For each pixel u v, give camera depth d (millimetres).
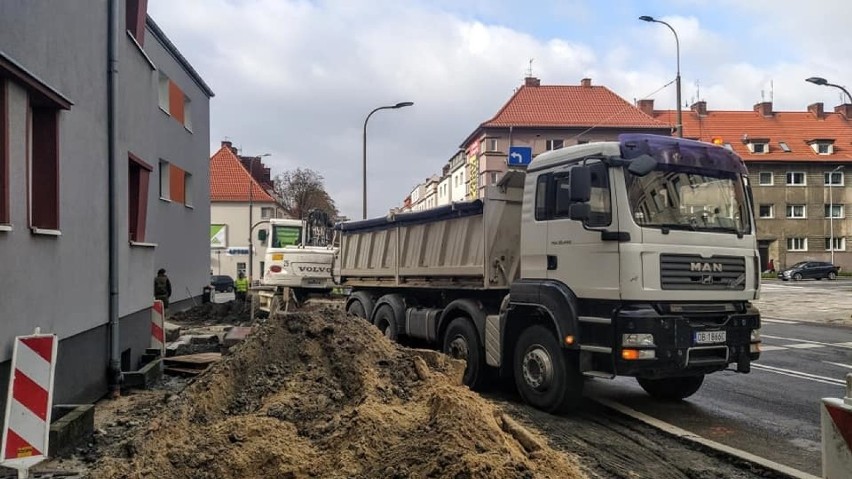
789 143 57250
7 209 5586
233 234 56188
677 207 7102
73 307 7145
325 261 18938
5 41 5641
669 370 6609
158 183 20453
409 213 10953
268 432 5078
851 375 3566
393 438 4801
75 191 7293
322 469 4590
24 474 4961
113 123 8445
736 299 7227
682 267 6891
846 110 60594
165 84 21875
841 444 3545
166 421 5383
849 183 55438
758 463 5555
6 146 5609
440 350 9859
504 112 52844
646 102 60688
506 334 8141
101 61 8234
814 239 54906
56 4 6785
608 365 6871
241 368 6320
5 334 5527
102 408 7707
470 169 57844
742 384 9469
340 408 5605
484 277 8695
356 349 6434
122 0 9258
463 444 4391
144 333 10539
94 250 7891
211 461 4680
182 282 23547
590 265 7035
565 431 6754
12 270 5668
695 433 6730
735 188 7602
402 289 11641
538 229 7781
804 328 17938
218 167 59156
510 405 7945
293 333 6762
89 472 4918
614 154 6961
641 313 6617
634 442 6371
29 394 5059
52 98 6441
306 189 57812
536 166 7930
